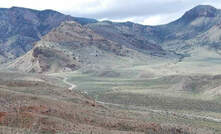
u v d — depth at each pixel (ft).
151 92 436.35
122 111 223.30
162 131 160.45
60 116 150.71
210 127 211.61
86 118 155.63
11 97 163.22
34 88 252.62
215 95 387.14
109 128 149.28
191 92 431.43
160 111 297.12
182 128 173.99
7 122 123.24
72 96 246.47
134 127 155.43
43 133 117.91
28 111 145.69
